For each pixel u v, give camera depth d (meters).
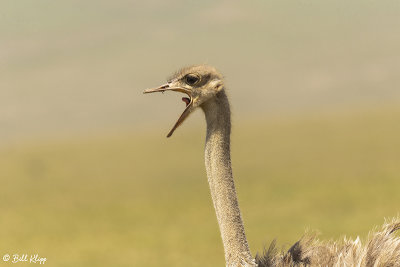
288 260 11.73
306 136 87.19
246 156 75.56
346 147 75.56
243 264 11.18
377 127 89.62
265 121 108.62
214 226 44.38
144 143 95.56
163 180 67.12
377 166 62.56
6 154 92.31
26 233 45.25
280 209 45.47
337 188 52.75
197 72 11.55
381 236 12.09
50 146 99.19
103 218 50.41
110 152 88.81
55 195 62.72
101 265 34.56
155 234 42.75
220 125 11.50
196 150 85.19
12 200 60.94
